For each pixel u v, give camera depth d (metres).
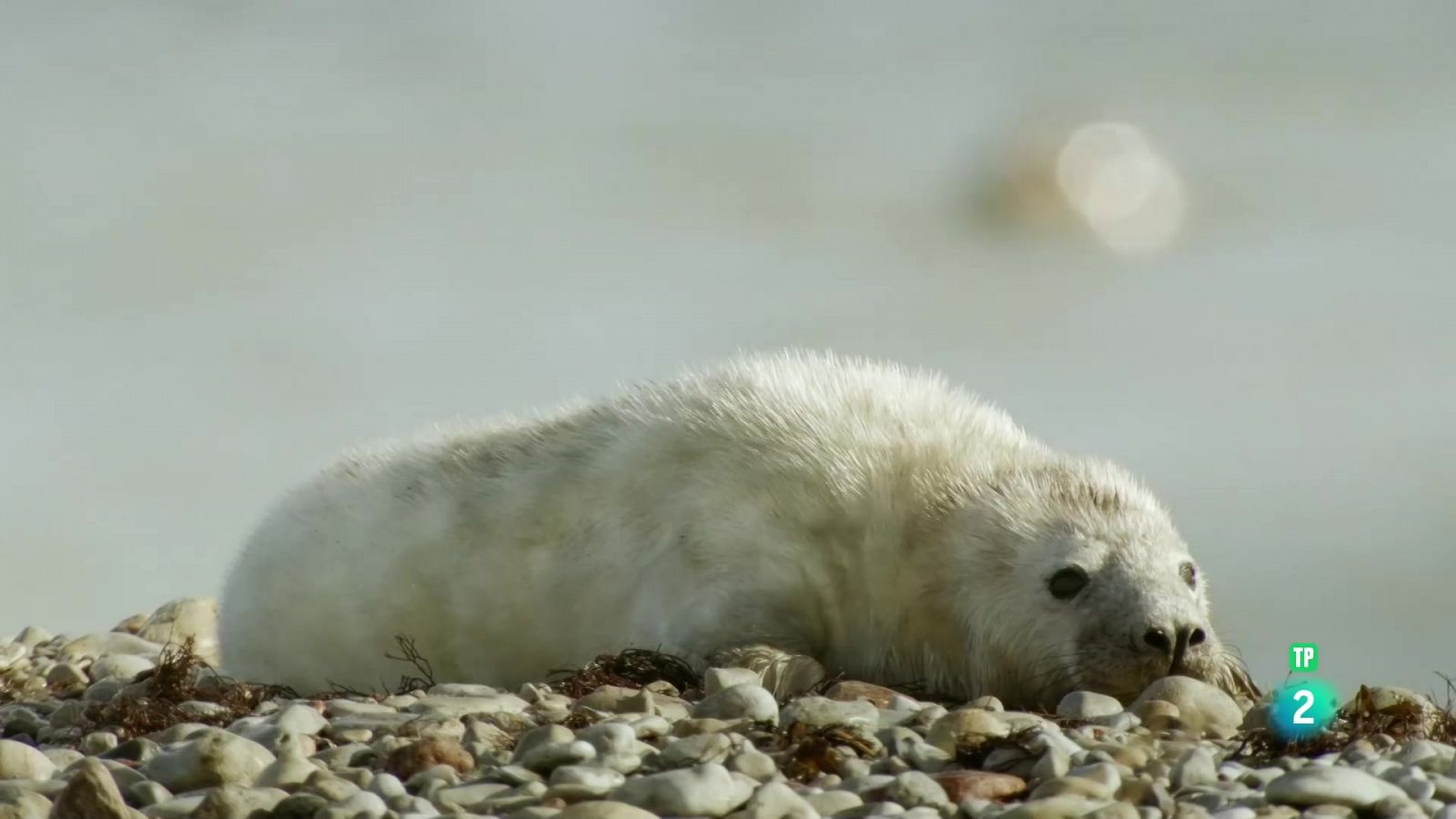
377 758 8.77
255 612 12.51
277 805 7.76
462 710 9.81
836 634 11.60
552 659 11.83
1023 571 11.16
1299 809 8.06
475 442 12.62
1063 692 10.94
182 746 8.59
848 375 12.51
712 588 11.38
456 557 11.95
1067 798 7.80
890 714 9.74
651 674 10.92
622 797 7.89
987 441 12.14
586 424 12.37
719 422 11.88
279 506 12.93
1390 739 9.68
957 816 7.89
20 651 15.09
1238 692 10.80
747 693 9.59
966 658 11.55
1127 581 10.87
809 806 7.78
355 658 12.16
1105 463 12.13
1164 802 8.00
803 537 11.51
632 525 11.66
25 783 8.23
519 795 8.02
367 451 12.97
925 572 11.54
